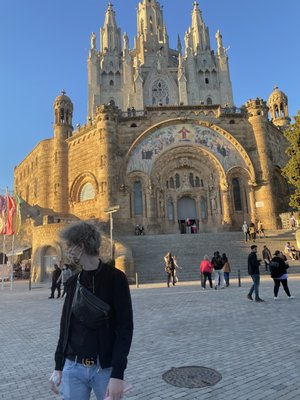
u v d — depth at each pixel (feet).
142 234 125.90
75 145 152.15
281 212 141.28
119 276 10.26
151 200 132.57
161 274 87.15
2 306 52.37
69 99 167.12
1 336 31.37
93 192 140.97
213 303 45.39
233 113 140.36
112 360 9.22
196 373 19.43
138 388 17.43
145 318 36.73
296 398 15.61
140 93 278.05
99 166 133.59
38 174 170.40
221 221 133.28
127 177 134.00
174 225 137.49
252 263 45.70
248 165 134.72
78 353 9.67
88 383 9.62
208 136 138.51
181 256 95.71
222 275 65.31
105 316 9.70
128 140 138.62
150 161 136.15
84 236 10.09
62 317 10.49
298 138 97.40
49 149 167.43
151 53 322.14
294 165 97.45
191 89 292.81
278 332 28.58
